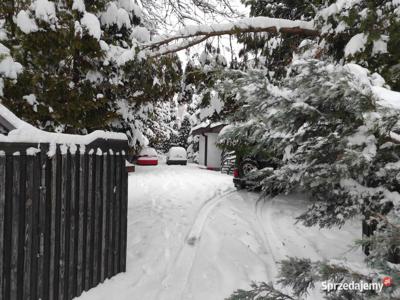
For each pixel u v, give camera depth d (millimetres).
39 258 2619
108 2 6301
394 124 1879
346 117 2426
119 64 5438
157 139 23078
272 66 7633
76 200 3023
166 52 6109
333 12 4488
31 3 4555
